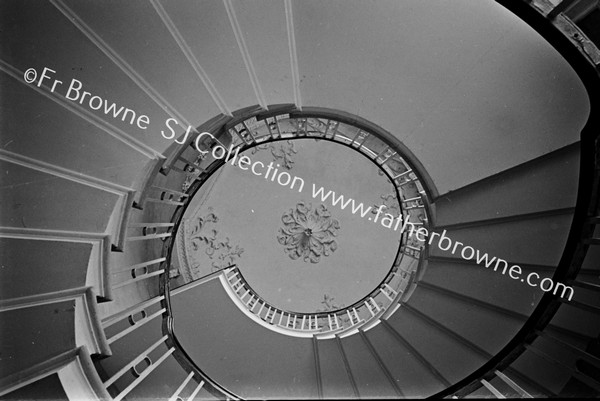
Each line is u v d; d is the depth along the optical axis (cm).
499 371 320
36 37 237
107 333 332
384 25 363
